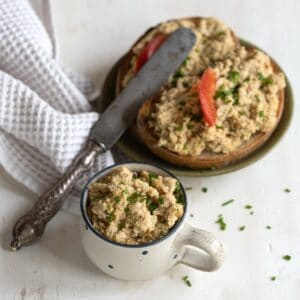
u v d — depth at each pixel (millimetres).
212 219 593
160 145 590
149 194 535
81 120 599
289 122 621
